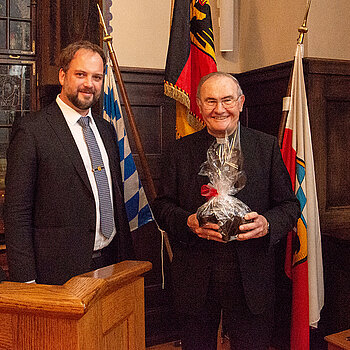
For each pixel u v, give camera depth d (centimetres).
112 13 351
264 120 356
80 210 223
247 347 200
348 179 335
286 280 329
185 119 319
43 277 219
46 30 371
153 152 365
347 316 301
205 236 188
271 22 352
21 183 214
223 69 381
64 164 221
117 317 122
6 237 213
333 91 325
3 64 394
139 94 358
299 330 286
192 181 208
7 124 397
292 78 299
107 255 240
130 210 311
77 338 96
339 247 306
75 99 227
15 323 99
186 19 313
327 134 325
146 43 365
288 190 208
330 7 330
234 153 193
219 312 209
